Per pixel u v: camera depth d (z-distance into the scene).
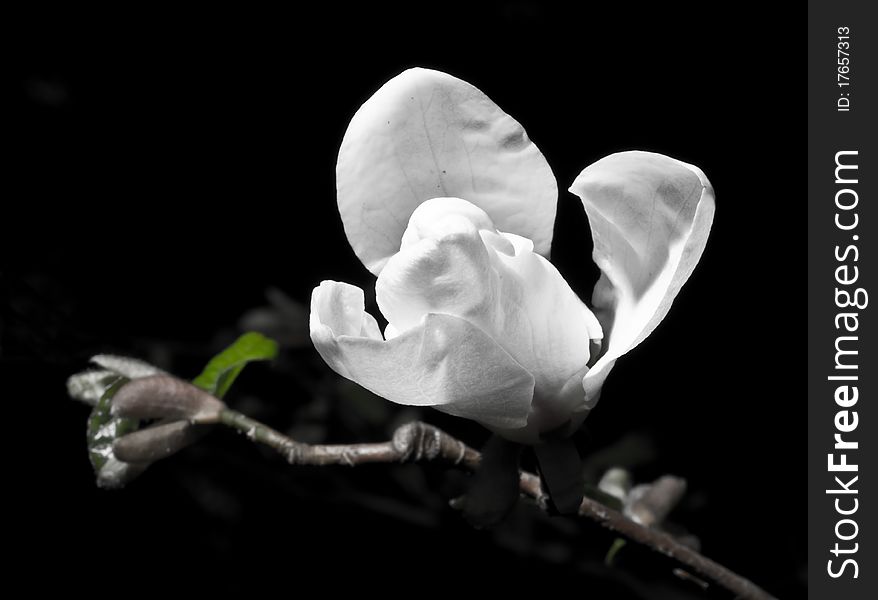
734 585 0.75
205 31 1.32
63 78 1.28
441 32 1.31
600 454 1.02
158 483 1.08
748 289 1.28
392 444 0.71
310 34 1.32
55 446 1.02
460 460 0.71
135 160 1.27
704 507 1.10
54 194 1.23
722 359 1.24
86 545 1.06
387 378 0.64
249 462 1.04
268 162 1.29
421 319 0.64
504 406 0.65
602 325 0.68
